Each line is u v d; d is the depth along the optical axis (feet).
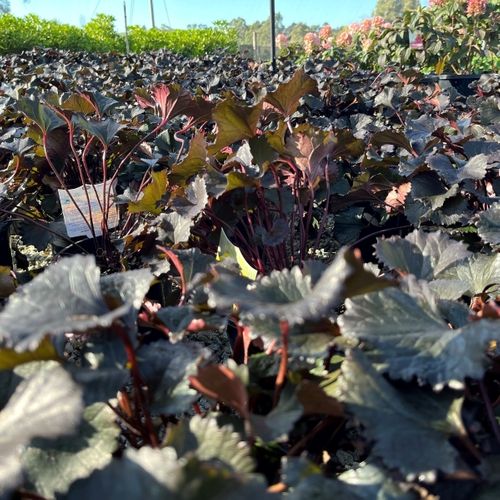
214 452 1.07
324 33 19.15
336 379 1.37
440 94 5.45
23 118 4.70
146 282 1.36
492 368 1.41
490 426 1.35
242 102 4.34
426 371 1.19
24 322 1.06
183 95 3.14
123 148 3.80
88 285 1.18
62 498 0.99
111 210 3.49
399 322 1.31
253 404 1.42
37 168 3.81
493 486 1.16
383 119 5.33
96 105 3.60
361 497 1.08
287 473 1.03
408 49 12.92
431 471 1.05
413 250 1.77
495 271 1.82
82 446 1.20
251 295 1.20
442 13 13.17
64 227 3.53
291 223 2.72
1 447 0.94
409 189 3.02
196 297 1.56
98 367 1.23
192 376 1.16
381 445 1.09
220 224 2.67
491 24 12.85
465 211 2.74
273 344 1.44
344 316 1.32
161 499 0.83
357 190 3.20
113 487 0.87
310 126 2.51
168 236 2.31
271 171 2.73
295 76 2.66
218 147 2.66
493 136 3.62
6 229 3.73
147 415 1.24
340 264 1.09
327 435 1.43
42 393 1.03
